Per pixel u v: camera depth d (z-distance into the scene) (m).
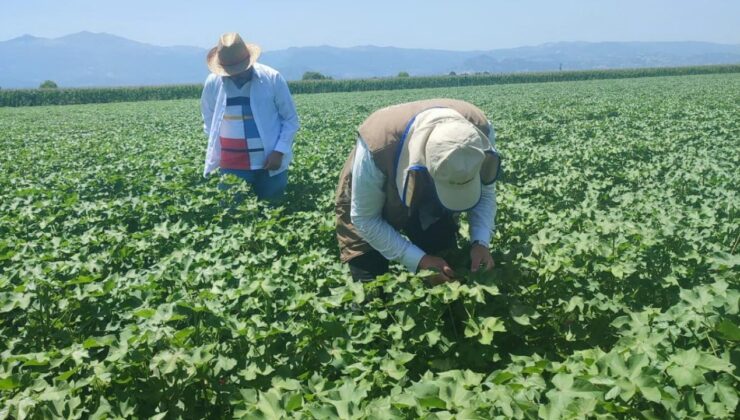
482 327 3.55
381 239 3.96
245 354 3.60
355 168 3.74
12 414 2.97
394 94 44.97
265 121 7.51
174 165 10.32
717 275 4.00
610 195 7.48
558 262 4.07
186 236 6.27
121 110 35.81
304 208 8.07
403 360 3.41
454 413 2.81
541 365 3.11
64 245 5.79
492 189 4.15
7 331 4.38
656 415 2.84
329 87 61.78
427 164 3.27
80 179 9.55
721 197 6.76
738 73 71.19
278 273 4.59
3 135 19.45
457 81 67.81
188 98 56.56
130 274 4.81
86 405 3.29
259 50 7.50
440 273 3.90
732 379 2.82
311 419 2.86
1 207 7.79
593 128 15.03
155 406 3.31
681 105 21.25
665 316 3.41
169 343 3.48
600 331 3.97
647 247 4.62
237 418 3.00
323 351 3.55
